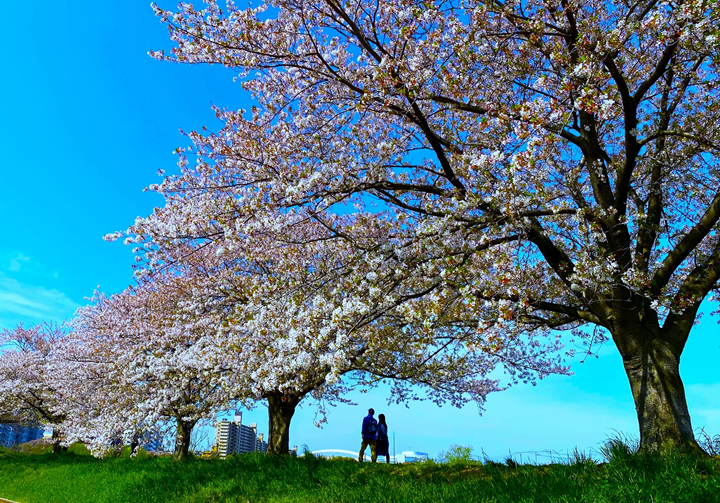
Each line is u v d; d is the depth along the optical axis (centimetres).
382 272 725
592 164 757
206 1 749
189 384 1311
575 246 729
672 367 655
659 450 599
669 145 795
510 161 671
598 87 629
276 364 723
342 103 803
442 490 626
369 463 995
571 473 572
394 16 766
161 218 835
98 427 1393
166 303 1514
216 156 871
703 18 554
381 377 1237
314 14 794
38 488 1516
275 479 936
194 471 1101
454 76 758
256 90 870
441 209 709
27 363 2548
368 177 731
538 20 707
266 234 768
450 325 968
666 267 716
